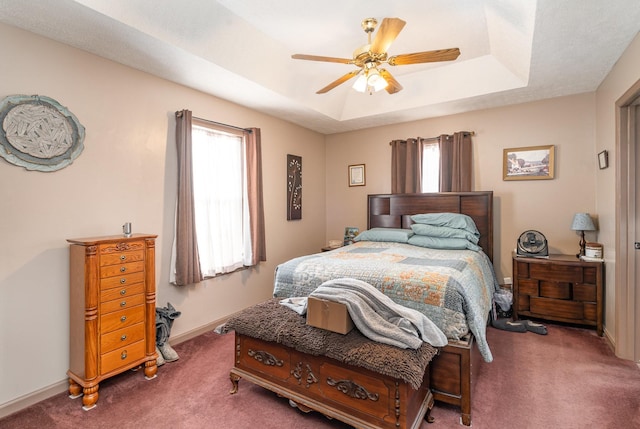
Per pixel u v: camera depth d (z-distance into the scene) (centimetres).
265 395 216
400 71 369
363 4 244
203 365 259
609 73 291
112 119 254
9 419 193
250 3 239
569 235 359
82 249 211
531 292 338
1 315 200
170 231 298
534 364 252
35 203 213
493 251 394
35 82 213
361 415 169
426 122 442
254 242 369
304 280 255
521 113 381
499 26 261
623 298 258
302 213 480
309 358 188
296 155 467
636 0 186
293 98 356
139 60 255
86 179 239
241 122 373
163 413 197
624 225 258
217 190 340
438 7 249
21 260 208
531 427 181
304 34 286
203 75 286
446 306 199
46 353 218
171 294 299
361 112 433
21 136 206
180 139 296
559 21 208
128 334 228
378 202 464
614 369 242
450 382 191
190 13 228
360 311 183
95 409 202
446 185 416
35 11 190
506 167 390
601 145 321
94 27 208
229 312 358
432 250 343
